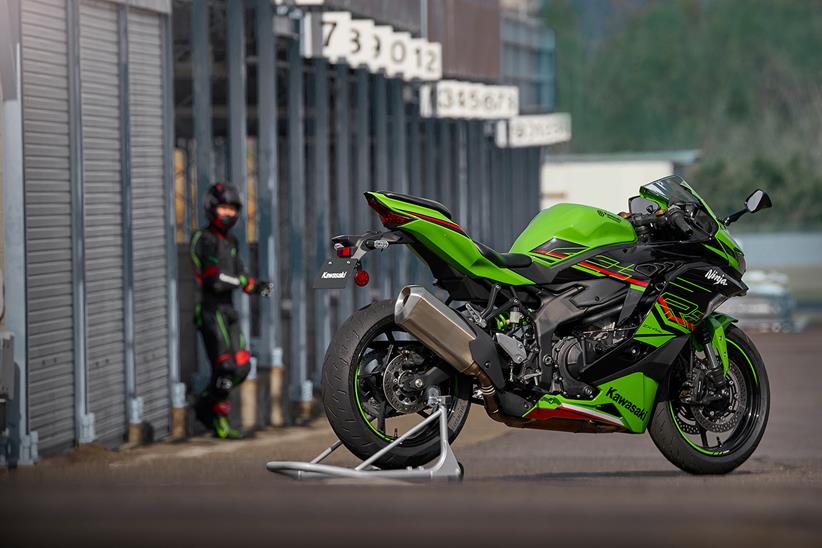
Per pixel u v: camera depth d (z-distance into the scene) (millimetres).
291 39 32344
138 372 23797
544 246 14344
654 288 14742
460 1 47062
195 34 28750
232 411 28562
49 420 20625
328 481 12742
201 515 9750
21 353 19703
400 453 13383
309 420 27312
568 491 11266
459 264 13633
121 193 23125
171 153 25047
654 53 188750
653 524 9344
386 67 35625
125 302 23234
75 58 21281
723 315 15844
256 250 39250
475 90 45188
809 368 40219
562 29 191375
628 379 14586
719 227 15234
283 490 11234
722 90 186000
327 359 13281
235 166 29891
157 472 16953
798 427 25812
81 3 21938
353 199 45375
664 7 195250
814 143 179500
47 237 20625
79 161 21344
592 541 8719
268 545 8625
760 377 15875
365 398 13461
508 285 13938
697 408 15484
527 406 14031
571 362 14242
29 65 20172
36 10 20359
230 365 24047
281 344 40656
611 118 188000
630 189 76938
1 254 19625
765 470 16578
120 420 23062
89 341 21984
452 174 50781
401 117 39031
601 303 14352
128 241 23219
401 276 41656
